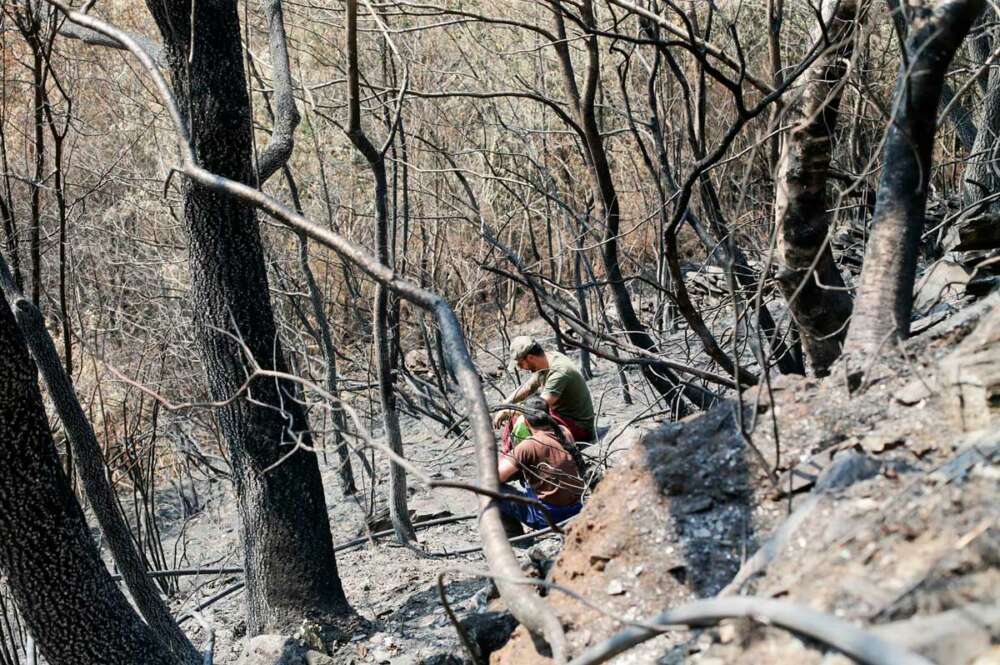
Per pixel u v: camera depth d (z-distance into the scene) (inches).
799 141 180.1
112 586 204.8
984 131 328.2
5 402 185.2
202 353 238.4
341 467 388.8
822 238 183.2
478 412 135.3
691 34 189.6
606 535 137.6
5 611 245.0
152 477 358.3
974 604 85.4
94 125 446.6
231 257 231.0
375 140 466.3
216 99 221.9
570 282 452.1
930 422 126.8
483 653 144.1
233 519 417.7
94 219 430.9
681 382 243.9
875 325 146.6
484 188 471.8
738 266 244.8
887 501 111.4
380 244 254.8
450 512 343.0
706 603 99.3
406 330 533.3
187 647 236.2
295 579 238.7
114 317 445.4
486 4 416.8
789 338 241.3
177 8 217.3
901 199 151.1
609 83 436.8
